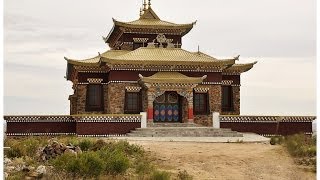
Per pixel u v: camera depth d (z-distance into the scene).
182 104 55.75
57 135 49.94
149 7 65.75
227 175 25.64
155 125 52.03
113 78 55.09
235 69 61.41
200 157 30.06
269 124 53.19
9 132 48.81
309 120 54.09
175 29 63.28
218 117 52.28
